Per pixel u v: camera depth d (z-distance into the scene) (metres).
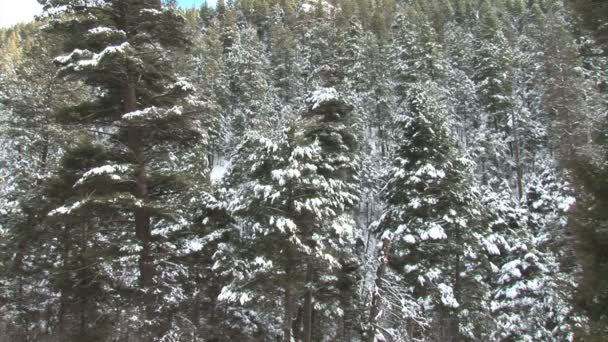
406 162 19.73
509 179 51.84
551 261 20.19
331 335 24.11
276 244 15.40
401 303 16.03
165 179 14.73
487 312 20.33
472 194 19.55
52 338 16.70
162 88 15.75
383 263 16.42
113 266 13.55
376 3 109.00
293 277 15.38
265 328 21.12
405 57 59.28
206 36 79.56
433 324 19.86
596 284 7.65
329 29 59.22
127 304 13.71
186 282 18.61
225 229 18.80
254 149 17.86
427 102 20.61
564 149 9.45
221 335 18.73
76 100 21.41
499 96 52.69
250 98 57.56
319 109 19.89
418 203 18.67
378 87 57.31
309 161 15.70
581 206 8.17
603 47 10.05
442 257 19.02
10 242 18.31
